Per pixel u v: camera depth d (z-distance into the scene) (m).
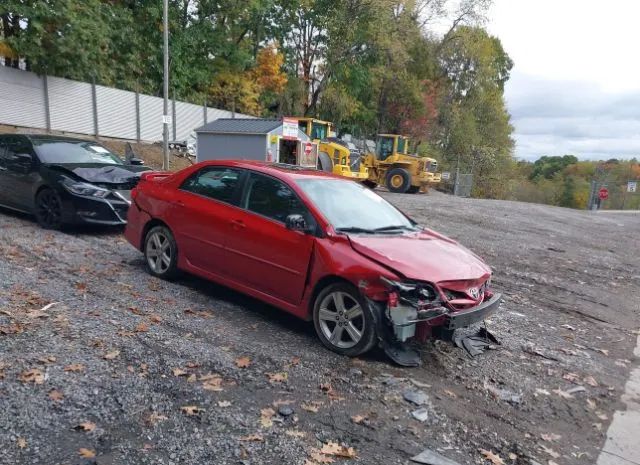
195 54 31.95
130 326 4.73
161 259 6.34
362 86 38.94
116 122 24.75
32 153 9.03
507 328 6.14
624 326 6.98
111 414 3.32
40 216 8.73
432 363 4.71
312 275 4.79
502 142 50.28
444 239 5.66
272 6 33.81
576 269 10.37
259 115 35.88
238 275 5.45
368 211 5.55
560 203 57.53
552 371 4.98
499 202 25.61
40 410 3.25
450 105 45.16
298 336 5.00
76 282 5.88
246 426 3.35
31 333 4.33
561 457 3.56
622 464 3.57
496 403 4.19
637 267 11.42
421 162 26.72
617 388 4.82
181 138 28.03
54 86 22.14
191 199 5.97
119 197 8.48
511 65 61.62
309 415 3.58
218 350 4.42
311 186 5.38
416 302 4.29
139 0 28.62
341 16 34.38
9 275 5.87
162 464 2.89
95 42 23.05
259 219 5.29
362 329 4.48
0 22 21.47
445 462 3.23
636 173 61.75
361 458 3.17
